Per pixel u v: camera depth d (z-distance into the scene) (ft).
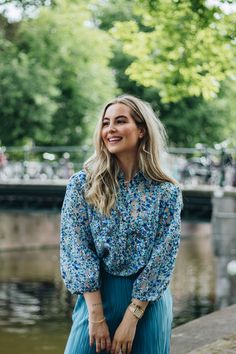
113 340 9.41
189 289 52.85
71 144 101.19
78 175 9.70
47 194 68.64
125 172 9.68
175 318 41.37
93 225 9.49
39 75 91.40
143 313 9.50
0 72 90.63
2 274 65.41
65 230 9.59
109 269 9.57
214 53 35.99
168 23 35.78
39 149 81.30
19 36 92.73
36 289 55.77
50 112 93.09
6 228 92.63
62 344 36.78
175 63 36.73
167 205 9.56
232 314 21.45
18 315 44.32
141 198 9.52
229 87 109.40
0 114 93.45
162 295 9.73
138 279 9.37
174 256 9.46
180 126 112.16
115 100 9.86
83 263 9.41
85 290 9.36
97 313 9.36
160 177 9.66
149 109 9.91
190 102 112.88
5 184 70.64
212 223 57.31
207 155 68.08
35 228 96.89
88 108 99.60
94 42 96.94
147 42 37.40
